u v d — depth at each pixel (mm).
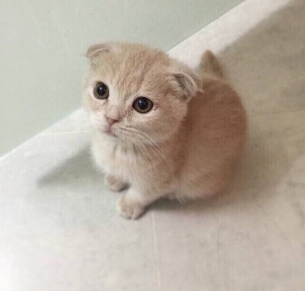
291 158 301
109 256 284
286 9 335
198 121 249
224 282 277
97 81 214
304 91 316
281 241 283
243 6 338
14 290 280
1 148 305
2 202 298
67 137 312
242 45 329
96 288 278
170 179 259
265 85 318
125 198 286
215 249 283
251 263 280
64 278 281
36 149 311
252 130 308
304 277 276
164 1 298
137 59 213
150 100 208
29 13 244
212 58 302
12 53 255
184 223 289
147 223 290
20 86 275
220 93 259
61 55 275
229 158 271
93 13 270
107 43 223
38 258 286
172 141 238
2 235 291
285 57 324
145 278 279
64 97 302
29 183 302
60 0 252
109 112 208
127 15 289
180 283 277
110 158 251
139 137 217
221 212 291
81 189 300
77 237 289
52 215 294
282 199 292
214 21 335
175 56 329
